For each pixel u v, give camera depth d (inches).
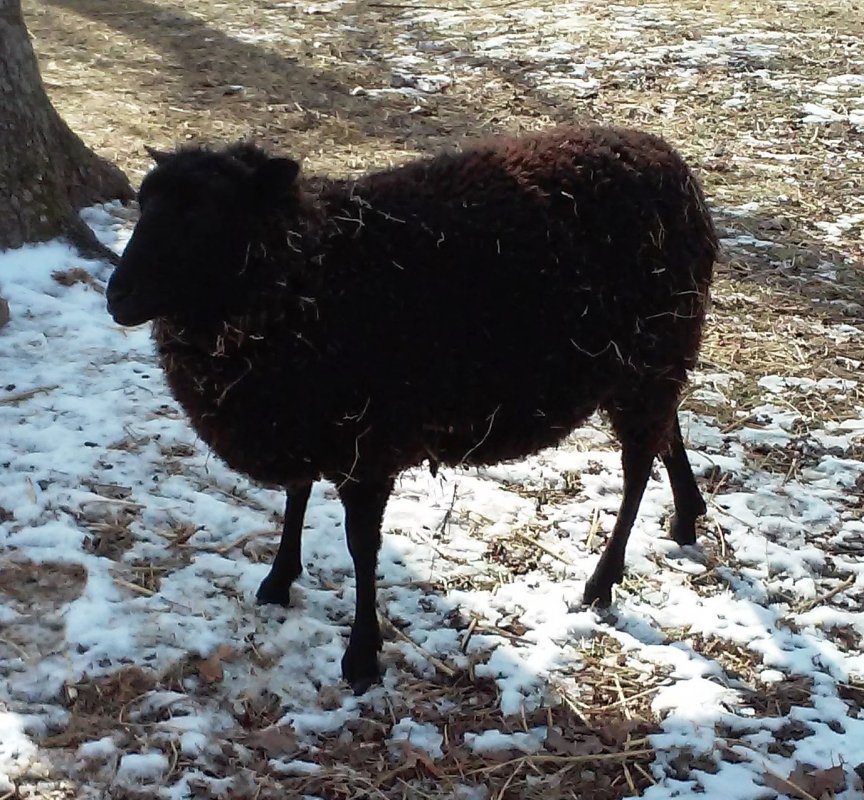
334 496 141.5
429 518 139.3
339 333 119.5
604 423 152.9
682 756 121.4
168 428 146.6
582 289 124.4
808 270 181.5
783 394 158.1
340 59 280.8
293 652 126.8
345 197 122.0
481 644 128.4
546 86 264.1
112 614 127.6
